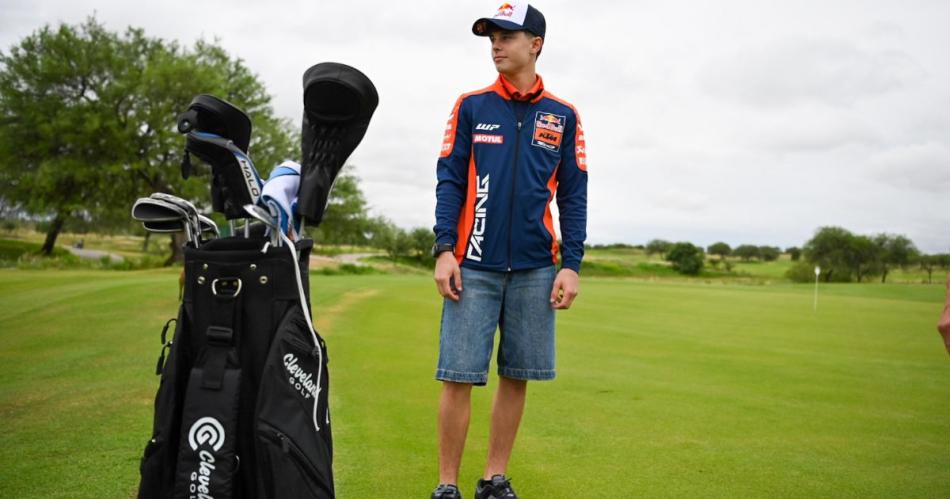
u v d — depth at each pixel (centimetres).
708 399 469
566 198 269
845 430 390
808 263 6538
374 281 1681
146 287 1188
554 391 480
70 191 3250
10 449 304
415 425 361
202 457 174
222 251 184
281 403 177
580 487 276
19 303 960
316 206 196
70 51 3225
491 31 257
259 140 3553
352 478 275
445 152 261
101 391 429
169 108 3297
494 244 251
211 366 177
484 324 253
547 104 260
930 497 274
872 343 864
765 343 830
